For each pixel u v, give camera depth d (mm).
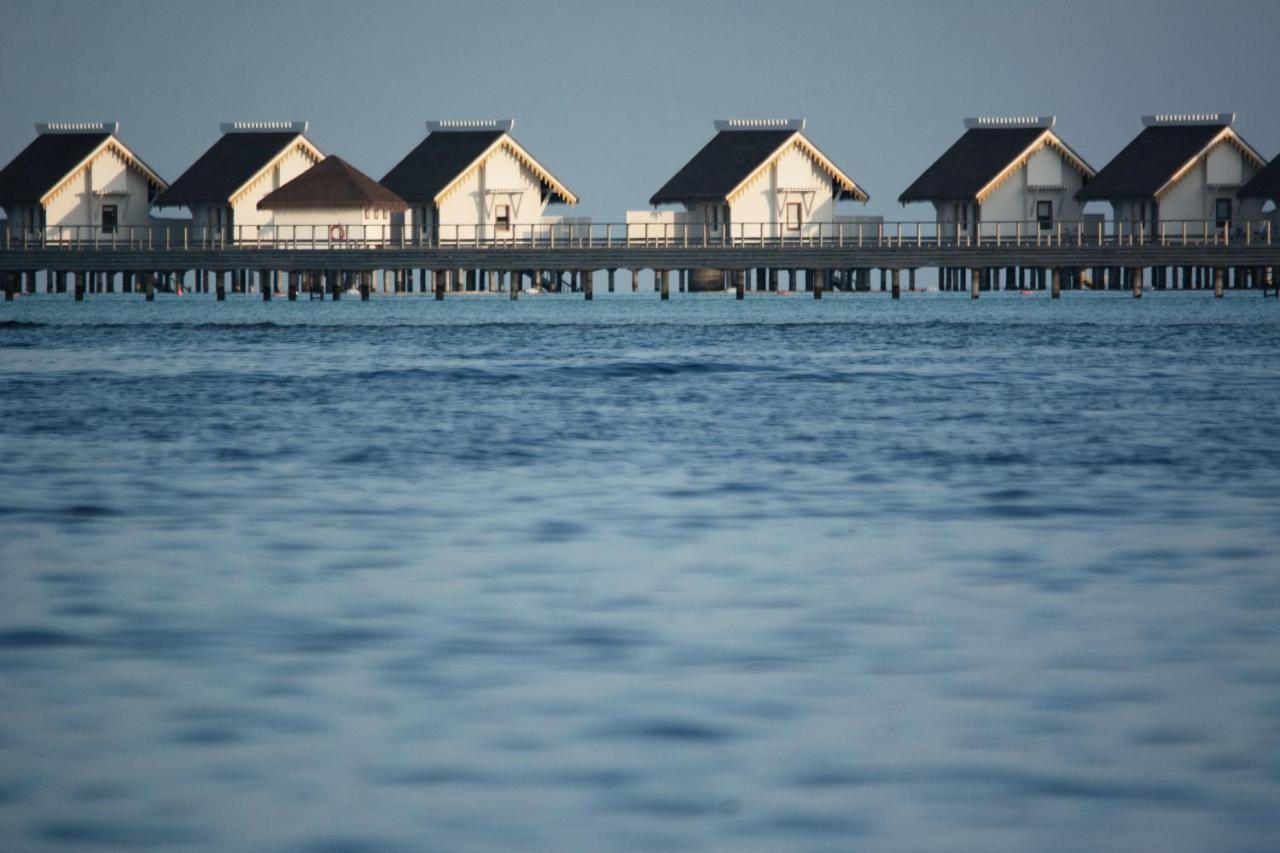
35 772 34844
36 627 47531
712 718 38438
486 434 100750
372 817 32438
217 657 44062
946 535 63875
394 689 40906
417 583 54219
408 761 35531
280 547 61281
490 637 46344
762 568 56906
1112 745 36344
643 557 59188
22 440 96125
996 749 36156
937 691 40594
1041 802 33000
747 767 35125
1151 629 47062
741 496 74875
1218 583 53812
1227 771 34656
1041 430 102625
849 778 34469
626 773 34781
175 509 70688
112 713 38906
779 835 31531
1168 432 101125
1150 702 39500
